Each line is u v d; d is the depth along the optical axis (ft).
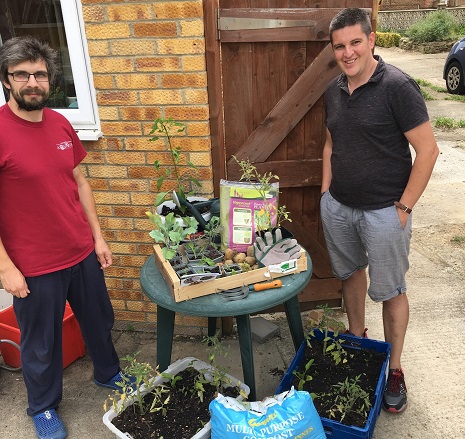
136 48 8.14
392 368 8.04
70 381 8.94
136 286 9.98
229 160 9.29
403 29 63.93
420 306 10.68
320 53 8.61
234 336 10.03
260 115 9.04
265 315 10.62
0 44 8.95
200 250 7.20
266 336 9.77
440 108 27.68
